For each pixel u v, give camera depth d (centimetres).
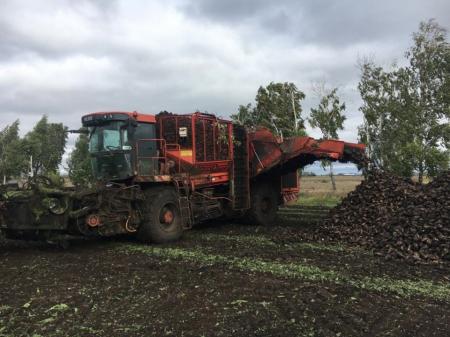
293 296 618
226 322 527
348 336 491
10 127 4381
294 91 2966
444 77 2127
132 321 538
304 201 2317
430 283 699
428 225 929
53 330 517
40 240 996
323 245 998
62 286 688
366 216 1077
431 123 2136
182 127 1196
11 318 555
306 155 1362
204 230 1301
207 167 1257
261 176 1453
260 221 1416
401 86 2225
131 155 1054
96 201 959
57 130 4291
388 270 776
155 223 1036
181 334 496
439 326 523
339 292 639
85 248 993
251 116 2936
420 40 2177
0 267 816
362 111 2322
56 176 1021
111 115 1053
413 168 2097
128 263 834
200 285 676
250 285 672
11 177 3906
